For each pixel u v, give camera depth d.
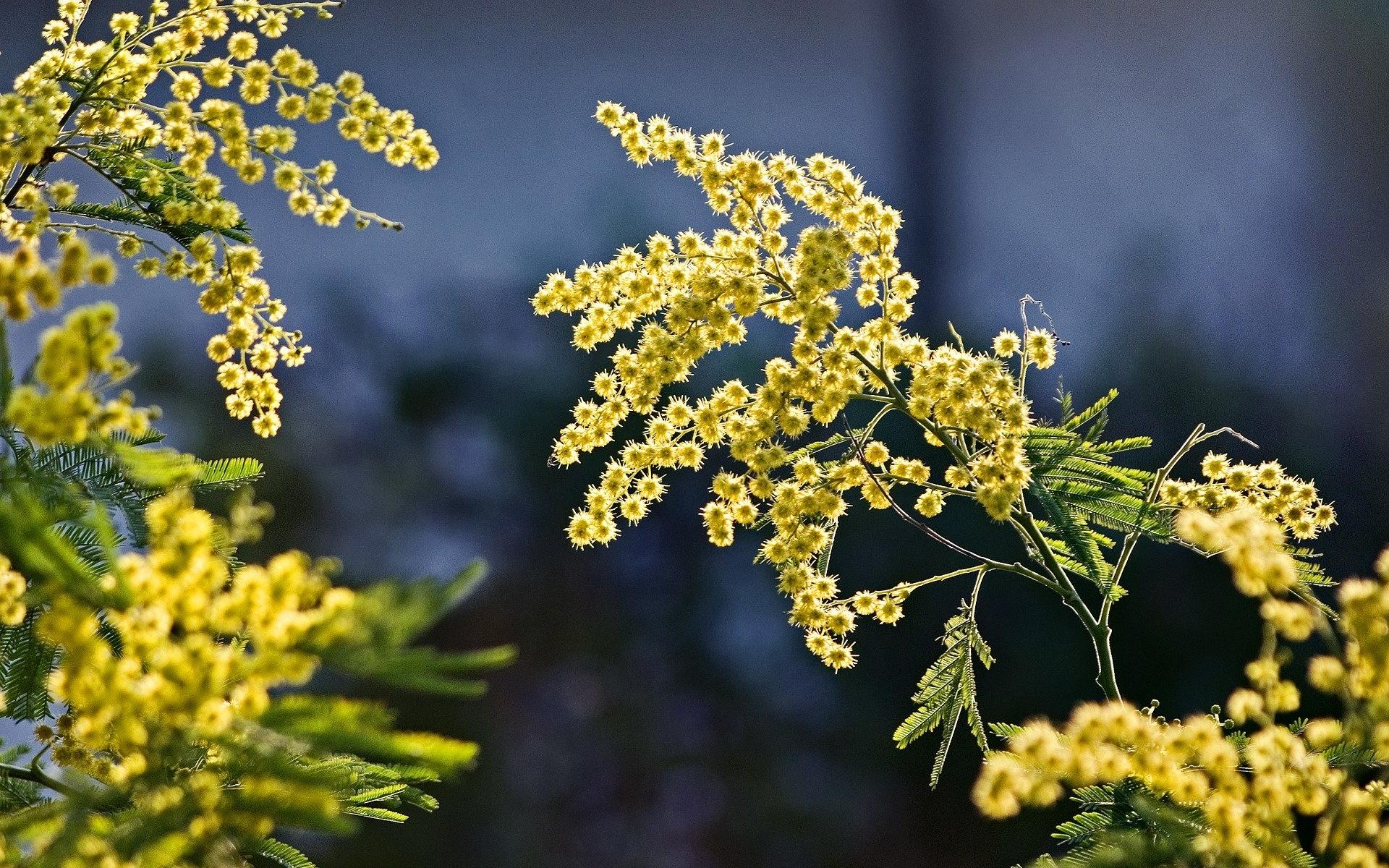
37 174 1.14
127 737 1.02
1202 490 1.14
